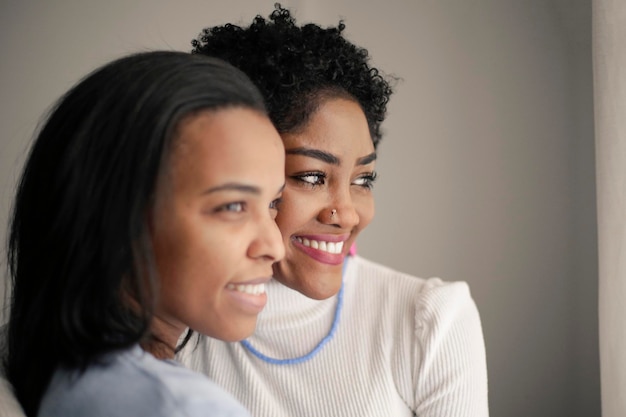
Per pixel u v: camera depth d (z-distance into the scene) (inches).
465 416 36.4
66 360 22.5
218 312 23.9
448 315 37.5
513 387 63.6
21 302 24.0
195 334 39.2
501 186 62.5
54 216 22.5
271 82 31.7
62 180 22.1
